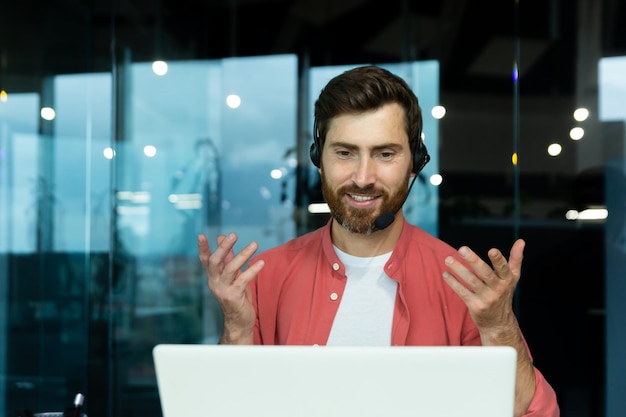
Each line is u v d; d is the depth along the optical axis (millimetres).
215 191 3150
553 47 2703
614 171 2643
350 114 919
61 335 3256
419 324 1022
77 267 3232
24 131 3215
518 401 882
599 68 2654
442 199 2865
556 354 2709
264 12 3080
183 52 3154
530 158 2732
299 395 635
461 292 822
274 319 1101
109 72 3180
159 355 651
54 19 3191
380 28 2957
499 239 2807
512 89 2797
